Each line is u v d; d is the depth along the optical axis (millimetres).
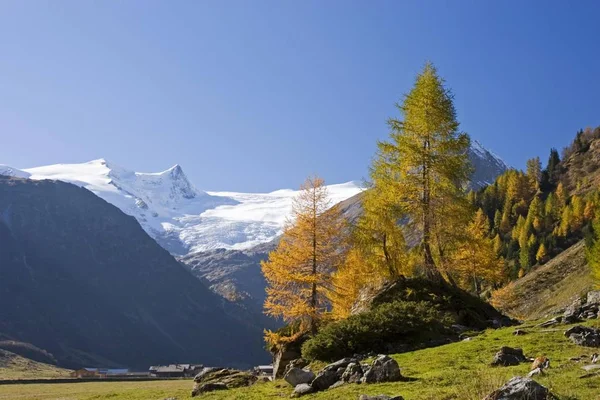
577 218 124312
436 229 31406
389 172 32625
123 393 38719
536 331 21953
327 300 31438
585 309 23750
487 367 15781
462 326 26266
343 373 16891
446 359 18234
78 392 56906
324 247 31234
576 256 89562
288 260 30828
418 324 23969
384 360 15984
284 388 19125
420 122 32031
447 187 31250
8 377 119125
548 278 88875
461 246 35406
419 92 32188
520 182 180250
